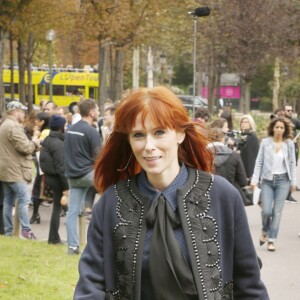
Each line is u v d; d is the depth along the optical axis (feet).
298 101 185.78
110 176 11.33
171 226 10.46
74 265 30.60
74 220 33.19
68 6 106.01
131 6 111.14
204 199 10.61
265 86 247.91
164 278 10.21
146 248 10.39
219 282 10.39
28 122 45.09
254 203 36.22
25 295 24.95
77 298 10.51
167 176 10.69
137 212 10.58
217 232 10.53
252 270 10.87
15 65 181.88
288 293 28.60
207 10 71.51
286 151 36.68
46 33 106.52
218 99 157.38
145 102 10.48
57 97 184.34
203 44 142.41
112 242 10.68
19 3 99.76
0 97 102.89
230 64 139.95
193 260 10.25
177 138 10.85
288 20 135.13
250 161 44.34
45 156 35.73
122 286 10.43
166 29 125.49
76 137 32.73
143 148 10.55
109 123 44.34
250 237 10.87
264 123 107.04
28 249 33.73
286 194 36.83
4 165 36.70
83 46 151.74
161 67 186.60
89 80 184.34
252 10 133.39
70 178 32.86
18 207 37.55
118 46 115.14
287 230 42.88
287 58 139.23
